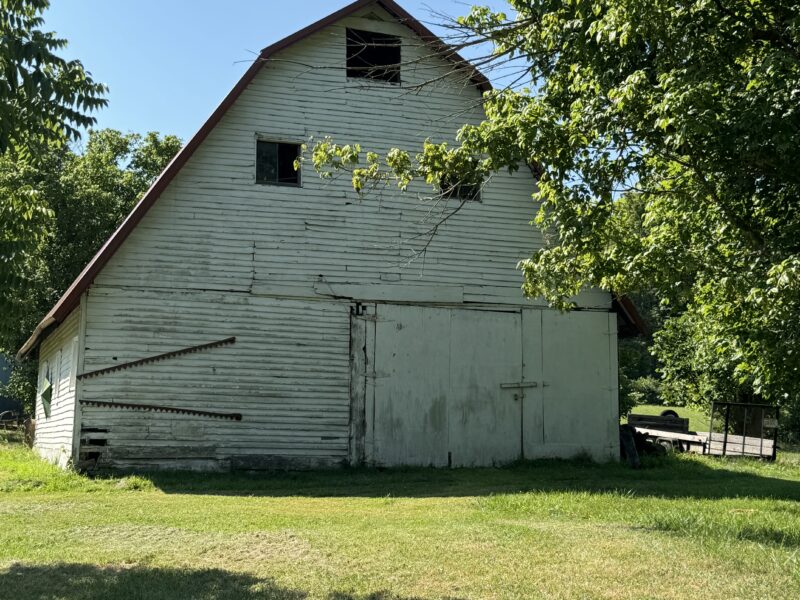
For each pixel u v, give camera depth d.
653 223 12.88
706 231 11.69
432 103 18.17
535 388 18.39
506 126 11.32
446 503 12.30
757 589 6.77
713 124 9.43
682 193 11.58
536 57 11.95
